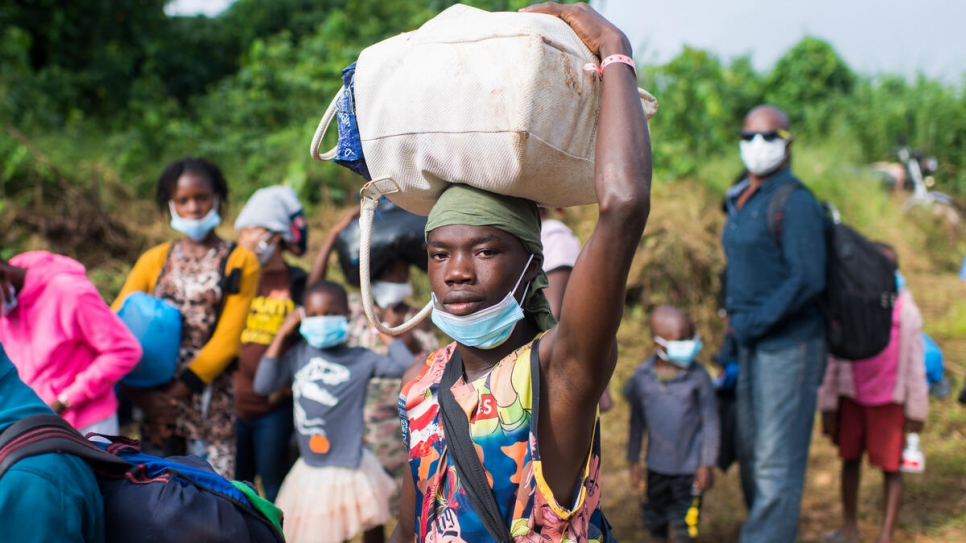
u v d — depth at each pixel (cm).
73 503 154
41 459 155
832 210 409
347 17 1078
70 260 313
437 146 154
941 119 1434
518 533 152
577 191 161
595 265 139
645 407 441
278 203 403
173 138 888
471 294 154
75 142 773
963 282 1013
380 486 362
